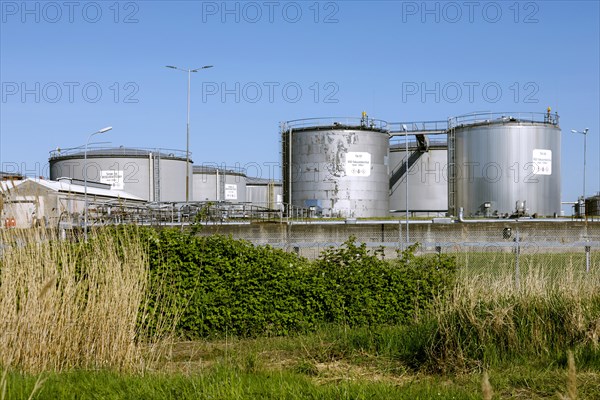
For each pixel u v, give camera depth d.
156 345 9.86
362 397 6.89
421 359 8.90
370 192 47.59
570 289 9.98
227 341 11.11
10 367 8.37
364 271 12.07
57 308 8.98
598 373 7.98
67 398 6.98
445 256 12.47
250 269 11.80
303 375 8.12
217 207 37.78
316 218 41.00
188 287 11.59
